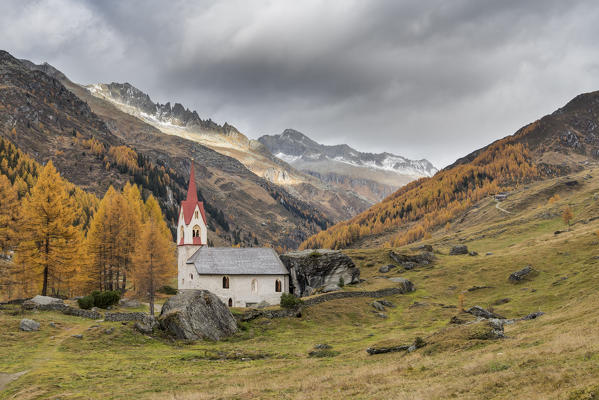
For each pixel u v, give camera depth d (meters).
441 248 179.00
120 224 97.12
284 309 81.31
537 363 28.94
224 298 89.12
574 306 57.81
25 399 34.28
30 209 79.00
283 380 38.47
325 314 83.50
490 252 145.75
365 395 29.55
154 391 36.81
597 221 151.62
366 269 132.12
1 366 44.16
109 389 37.28
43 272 80.12
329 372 39.81
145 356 52.19
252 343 64.62
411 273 123.44
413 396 26.86
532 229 178.38
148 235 85.06
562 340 34.88
